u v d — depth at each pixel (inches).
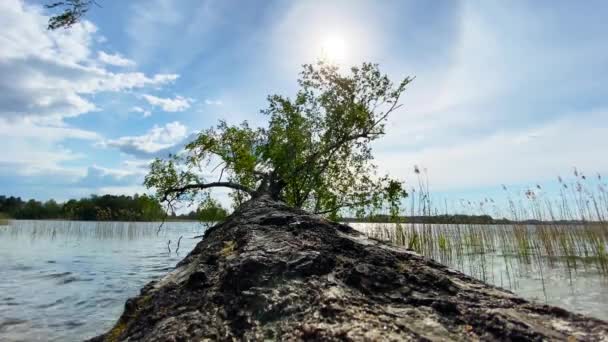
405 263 96.8
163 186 410.3
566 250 568.1
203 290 88.4
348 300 72.1
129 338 79.4
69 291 371.2
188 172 417.7
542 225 626.5
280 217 144.5
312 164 435.8
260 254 94.8
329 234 118.0
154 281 115.8
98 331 244.2
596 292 375.2
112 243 1010.7
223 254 115.2
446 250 603.2
